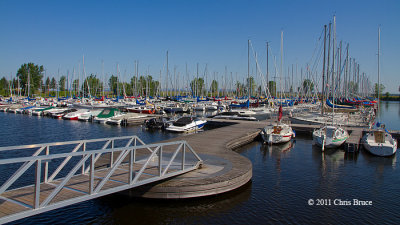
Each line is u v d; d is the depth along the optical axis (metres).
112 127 37.53
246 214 10.99
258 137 28.70
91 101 64.50
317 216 10.98
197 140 22.55
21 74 105.00
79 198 8.26
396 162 19.50
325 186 14.41
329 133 24.50
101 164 13.29
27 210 7.24
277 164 18.66
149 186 11.38
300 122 36.12
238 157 16.28
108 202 11.80
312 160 19.88
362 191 13.81
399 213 11.41
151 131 34.22
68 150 22.78
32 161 7.16
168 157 15.30
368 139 23.34
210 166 14.09
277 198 12.62
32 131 33.28
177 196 11.41
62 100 79.69
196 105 61.50
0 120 44.50
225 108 60.53
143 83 95.06
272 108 47.12
